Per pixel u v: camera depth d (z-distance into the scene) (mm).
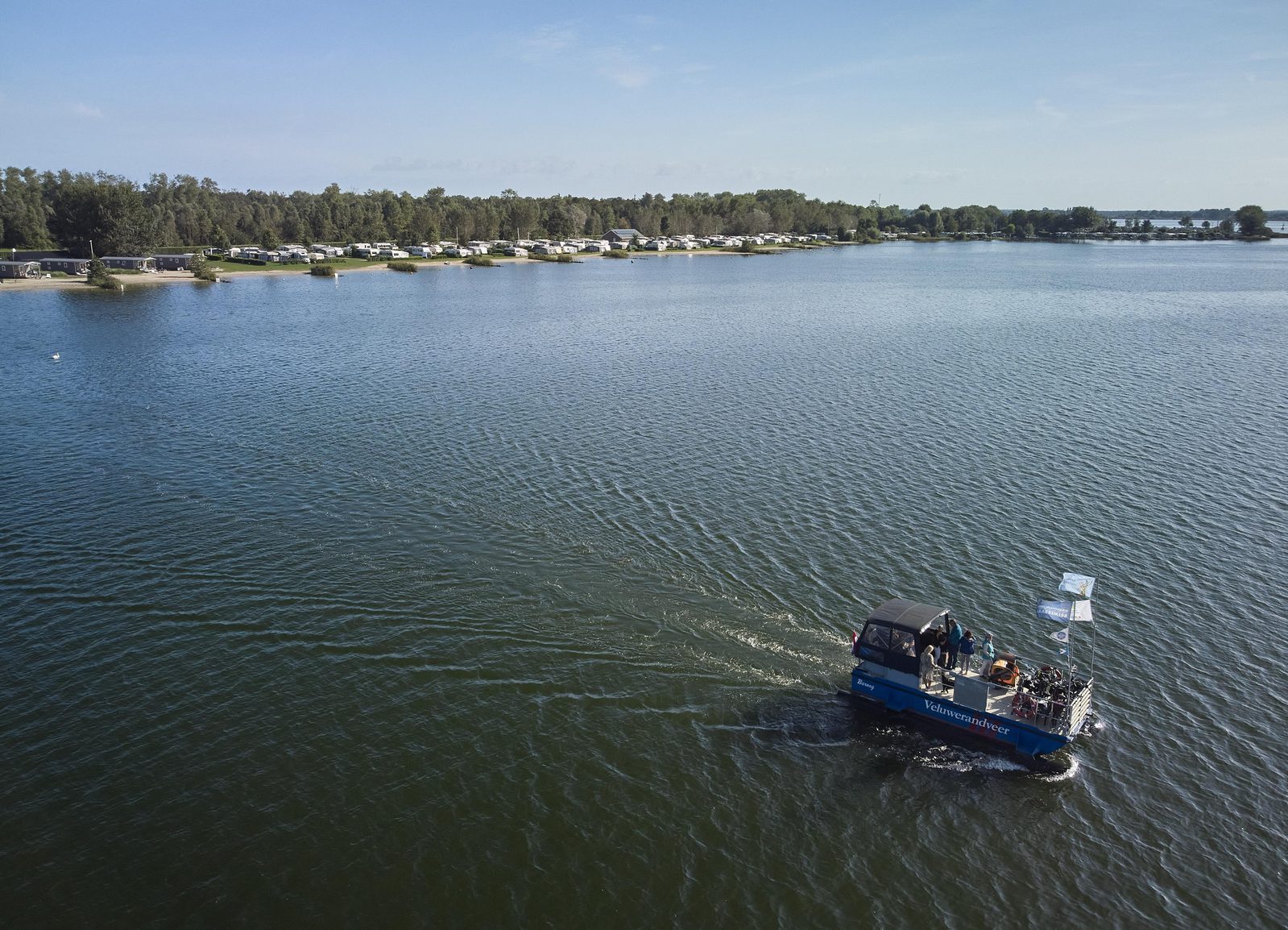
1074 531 51219
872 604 42500
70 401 82062
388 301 172125
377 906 25516
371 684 36188
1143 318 147250
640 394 86062
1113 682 36844
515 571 45656
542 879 26500
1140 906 25969
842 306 165000
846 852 27844
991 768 32000
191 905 25500
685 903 25750
